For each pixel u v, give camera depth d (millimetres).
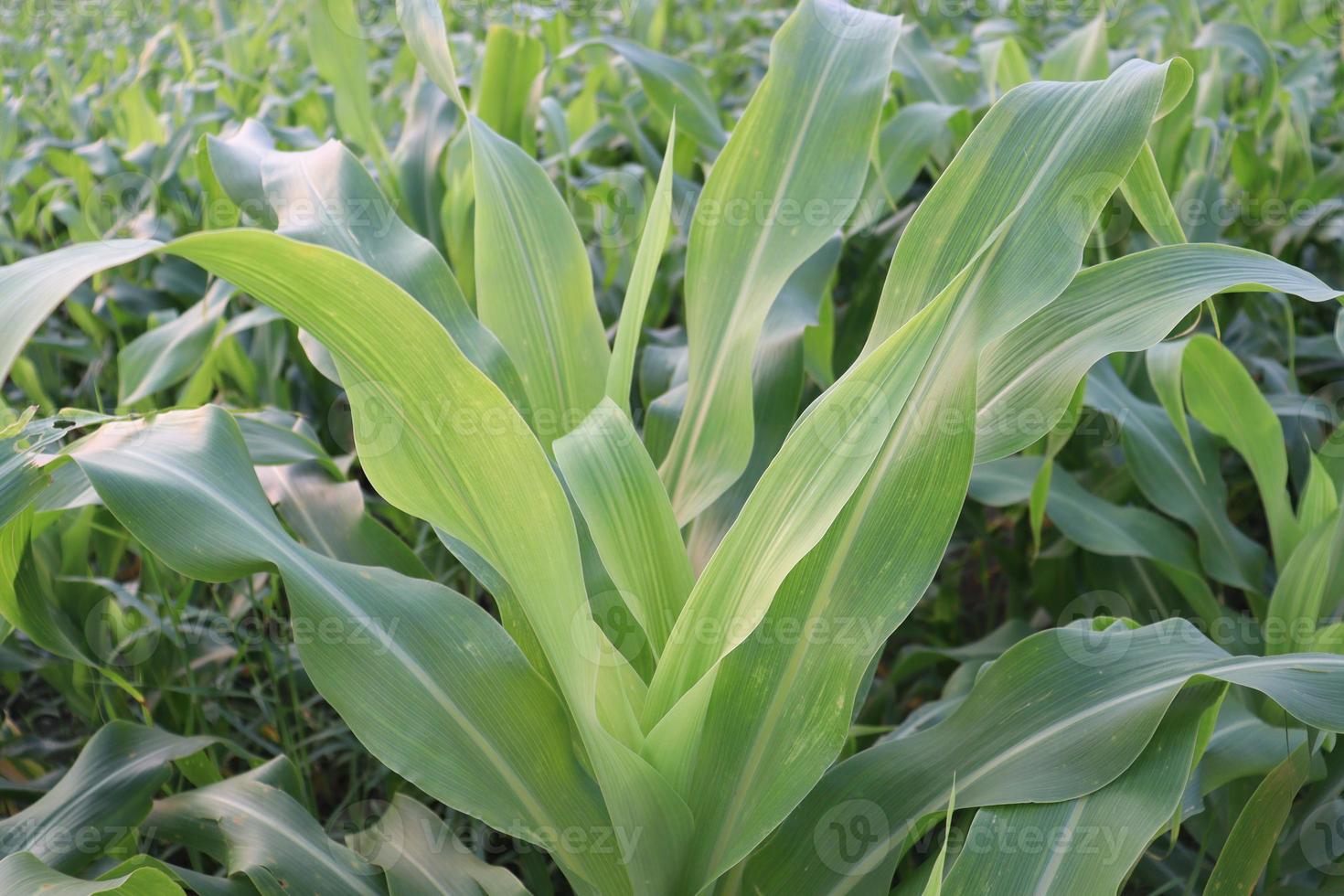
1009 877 1021
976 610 1778
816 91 1222
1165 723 1066
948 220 1091
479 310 1233
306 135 1799
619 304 1816
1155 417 1487
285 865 1143
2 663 1373
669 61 1802
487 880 1149
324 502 1312
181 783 1421
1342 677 1051
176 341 1536
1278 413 1553
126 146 2381
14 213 2354
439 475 993
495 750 1068
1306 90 2023
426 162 1774
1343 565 1274
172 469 1120
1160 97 1053
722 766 1072
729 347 1214
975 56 2555
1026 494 1451
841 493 1005
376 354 949
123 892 1013
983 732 1102
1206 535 1414
